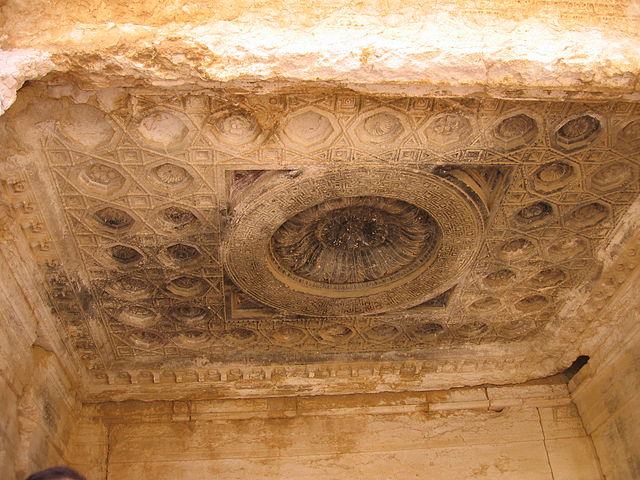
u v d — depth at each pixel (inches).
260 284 274.4
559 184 246.8
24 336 257.3
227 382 329.4
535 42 200.1
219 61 191.5
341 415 338.0
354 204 252.8
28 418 259.6
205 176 229.1
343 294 285.3
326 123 218.8
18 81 182.9
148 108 206.4
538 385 347.9
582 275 292.0
